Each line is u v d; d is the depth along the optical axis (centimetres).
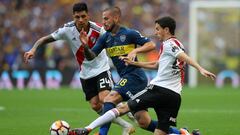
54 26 10294
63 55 9375
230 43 9850
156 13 10588
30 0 10606
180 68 2977
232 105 6325
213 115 5247
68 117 5088
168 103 2977
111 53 3359
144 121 3262
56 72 9300
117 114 2989
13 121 4744
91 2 10475
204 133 3991
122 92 3281
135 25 10381
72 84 9288
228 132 4034
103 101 3525
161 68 2986
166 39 3008
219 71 9831
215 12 9856
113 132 3953
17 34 10056
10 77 9281
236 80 9781
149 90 2991
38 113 5459
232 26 9850
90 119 4925
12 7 10475
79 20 3488
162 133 3014
